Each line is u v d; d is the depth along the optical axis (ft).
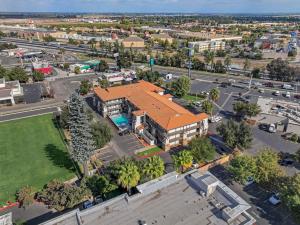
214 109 420.36
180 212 161.38
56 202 207.72
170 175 190.80
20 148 299.99
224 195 173.58
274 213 209.15
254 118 379.96
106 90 396.57
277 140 326.24
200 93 488.02
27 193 218.79
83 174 257.34
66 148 301.02
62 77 582.35
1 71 534.37
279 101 439.63
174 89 462.19
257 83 552.00
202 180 178.29
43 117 381.81
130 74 591.78
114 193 222.89
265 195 228.84
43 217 204.33
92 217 158.61
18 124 358.64
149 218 157.38
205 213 160.04
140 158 285.23
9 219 192.03
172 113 312.71
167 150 302.45
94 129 292.61
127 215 159.84
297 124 331.57
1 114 391.04
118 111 391.24
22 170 261.65
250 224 151.12
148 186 178.70
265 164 226.58
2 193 230.07
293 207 184.34
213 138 326.24
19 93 451.53
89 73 617.62
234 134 285.23
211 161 275.39
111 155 289.94
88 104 434.71
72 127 229.86
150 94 377.30
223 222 152.97
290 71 568.82
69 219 157.89
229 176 254.06
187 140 315.37
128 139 324.39
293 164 274.77
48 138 322.55
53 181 225.15
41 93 476.54
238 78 598.75
